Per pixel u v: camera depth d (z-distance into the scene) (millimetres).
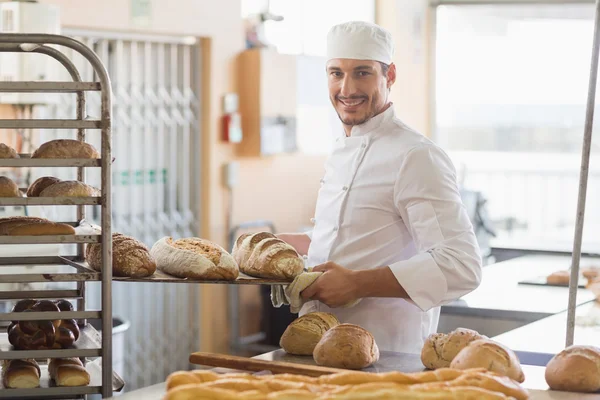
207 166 6062
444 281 2508
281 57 6363
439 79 8352
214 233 6113
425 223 2600
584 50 7793
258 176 6453
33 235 2180
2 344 2326
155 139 5809
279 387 1742
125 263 2322
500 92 8164
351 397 1691
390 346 2736
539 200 7969
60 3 5016
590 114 2426
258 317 6523
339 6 7340
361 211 2775
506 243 5738
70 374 2197
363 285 2498
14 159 2160
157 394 1969
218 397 1682
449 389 1727
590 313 3688
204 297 6137
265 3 6535
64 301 2414
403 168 2672
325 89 6848
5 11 4059
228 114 6105
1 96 4320
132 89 5621
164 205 5914
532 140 8094
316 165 6965
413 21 7918
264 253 2486
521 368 2105
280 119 6395
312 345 2332
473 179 8219
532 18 7969
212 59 6020
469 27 8203
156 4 5562
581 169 2439
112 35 5410
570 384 2018
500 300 3969
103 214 2197
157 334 5910
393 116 2832
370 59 2748
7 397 2166
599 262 4914
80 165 2189
